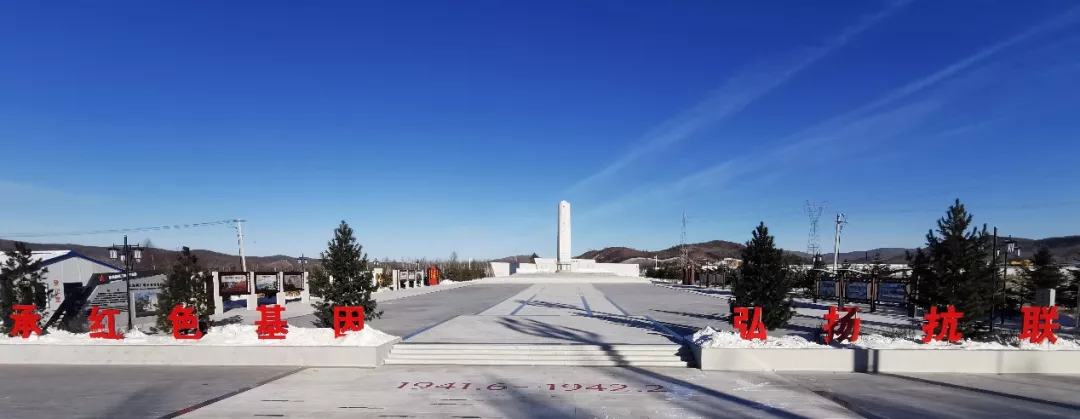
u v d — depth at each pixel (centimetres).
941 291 1348
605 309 2480
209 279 1519
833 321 1348
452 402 1001
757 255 1450
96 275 1741
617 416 912
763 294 1433
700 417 905
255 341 1397
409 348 1456
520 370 1304
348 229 1561
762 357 1295
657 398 1034
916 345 1302
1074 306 2214
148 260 3941
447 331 1720
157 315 1488
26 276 1543
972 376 1222
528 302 2919
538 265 7450
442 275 5659
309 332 1444
